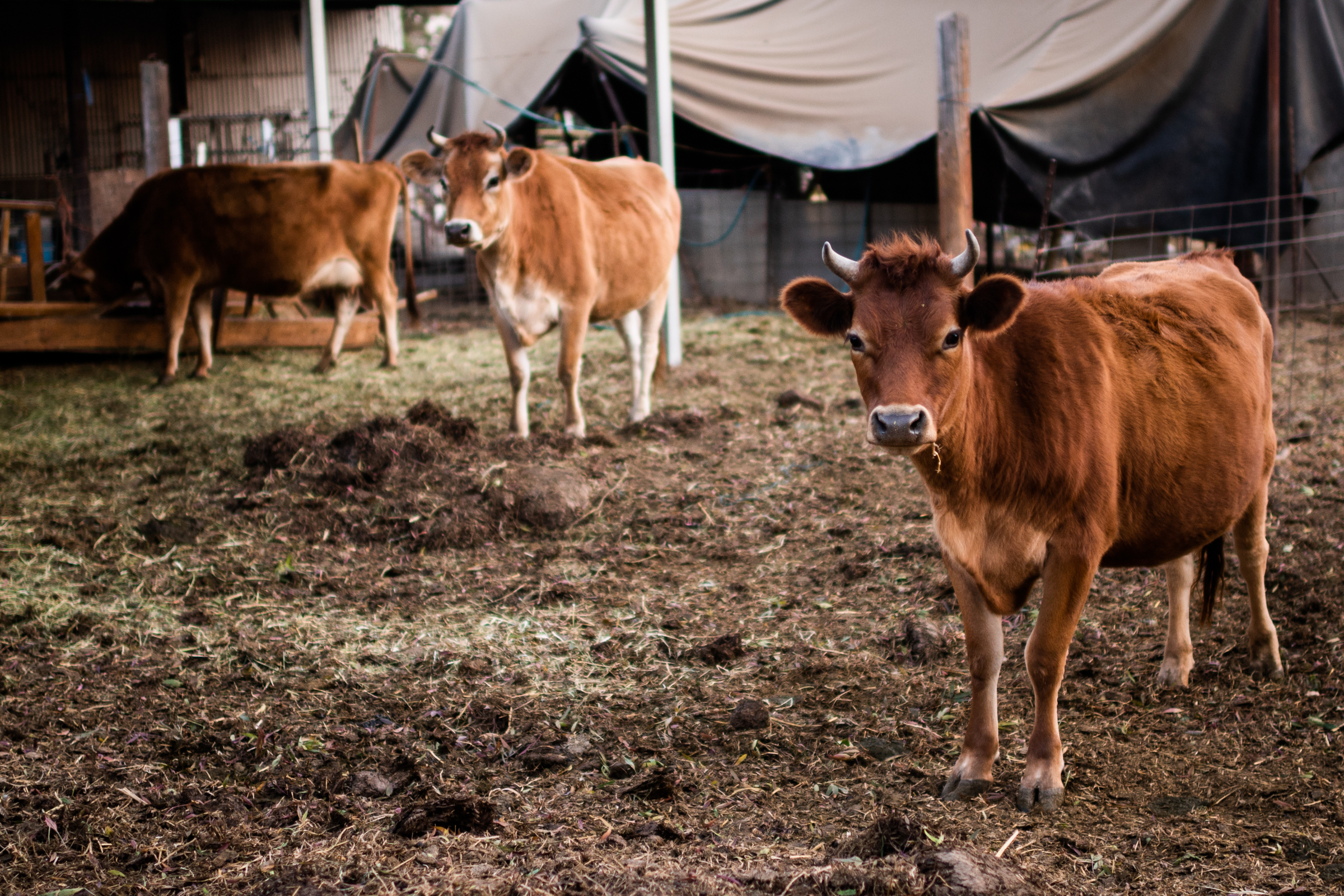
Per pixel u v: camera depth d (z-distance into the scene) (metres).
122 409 8.38
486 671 4.25
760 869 2.86
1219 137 10.97
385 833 3.11
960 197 8.95
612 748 3.65
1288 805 3.21
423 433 6.61
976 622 3.33
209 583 5.15
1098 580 4.97
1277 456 6.55
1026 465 3.16
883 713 3.87
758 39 14.08
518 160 6.44
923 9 13.60
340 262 9.50
